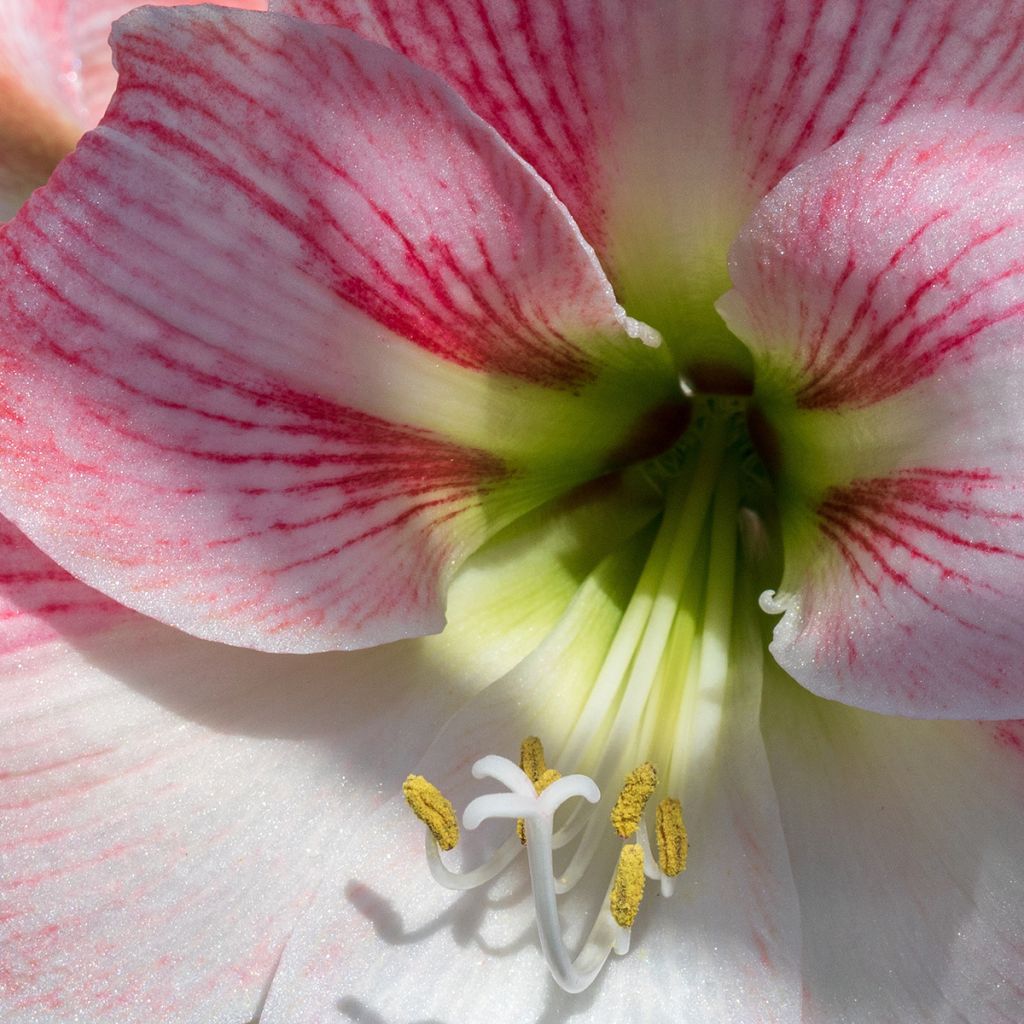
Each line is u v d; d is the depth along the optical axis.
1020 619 0.35
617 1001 0.38
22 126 0.40
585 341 0.38
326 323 0.36
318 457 0.37
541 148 0.37
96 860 0.37
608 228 0.38
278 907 0.37
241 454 0.37
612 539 0.41
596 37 0.36
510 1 0.36
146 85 0.36
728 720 0.39
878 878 0.38
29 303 0.36
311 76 0.36
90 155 0.36
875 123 0.36
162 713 0.38
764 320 0.37
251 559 0.37
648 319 0.39
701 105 0.36
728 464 0.41
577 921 0.38
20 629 0.37
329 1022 0.37
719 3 0.36
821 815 0.38
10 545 0.37
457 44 0.36
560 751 0.39
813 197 0.36
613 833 0.38
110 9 0.40
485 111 0.36
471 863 0.38
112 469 0.36
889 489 0.36
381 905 0.38
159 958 0.37
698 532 0.40
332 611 0.37
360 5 0.36
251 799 0.38
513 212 0.36
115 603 0.38
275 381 0.36
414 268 0.36
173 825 0.37
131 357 0.36
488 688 0.39
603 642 0.40
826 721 0.39
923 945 0.38
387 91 0.36
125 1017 0.37
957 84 0.35
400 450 0.38
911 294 0.35
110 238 0.36
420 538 0.38
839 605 0.37
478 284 0.37
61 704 0.37
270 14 0.35
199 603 0.37
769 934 0.38
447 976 0.37
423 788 0.37
